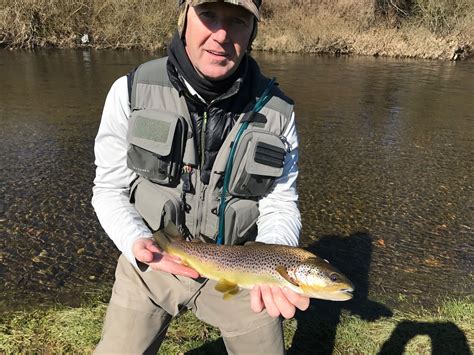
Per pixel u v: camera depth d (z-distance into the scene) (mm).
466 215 2609
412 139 4102
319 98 5637
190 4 853
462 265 2094
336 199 2730
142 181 986
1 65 6621
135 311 1000
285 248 865
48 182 2740
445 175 3234
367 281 1922
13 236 2111
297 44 10258
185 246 918
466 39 10781
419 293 1851
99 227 2238
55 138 3566
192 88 936
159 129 933
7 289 1730
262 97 982
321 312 1658
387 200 2758
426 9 11289
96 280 1816
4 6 8227
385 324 1605
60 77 5977
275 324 1021
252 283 861
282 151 971
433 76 7809
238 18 862
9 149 3273
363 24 11148
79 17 8711
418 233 2375
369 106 5340
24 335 1436
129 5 8953
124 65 7082
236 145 956
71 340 1422
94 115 4277
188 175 967
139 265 913
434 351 1464
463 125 4695
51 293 1721
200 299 1025
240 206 986
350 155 3570
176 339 1438
